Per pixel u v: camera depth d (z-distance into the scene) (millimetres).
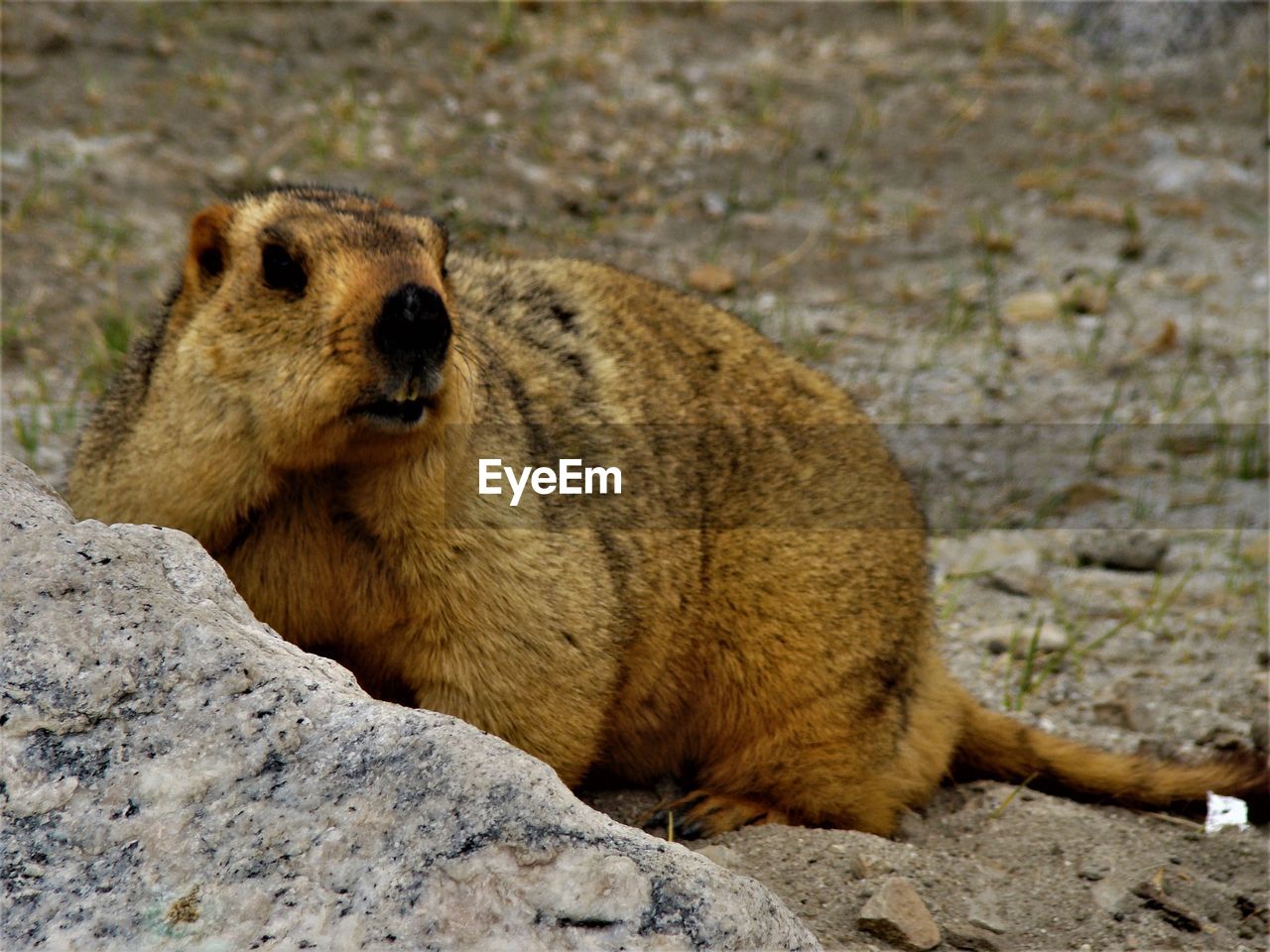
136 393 7680
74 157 17609
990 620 11719
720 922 4953
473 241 17297
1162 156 20406
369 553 7340
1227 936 7301
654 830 8359
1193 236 18781
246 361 6996
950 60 22547
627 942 4836
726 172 19719
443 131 19594
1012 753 9336
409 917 4828
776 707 8773
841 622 8852
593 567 7895
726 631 8781
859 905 7215
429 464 7141
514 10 22516
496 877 4895
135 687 5238
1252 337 16688
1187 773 9031
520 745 7617
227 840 4988
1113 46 22781
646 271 17328
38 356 14164
